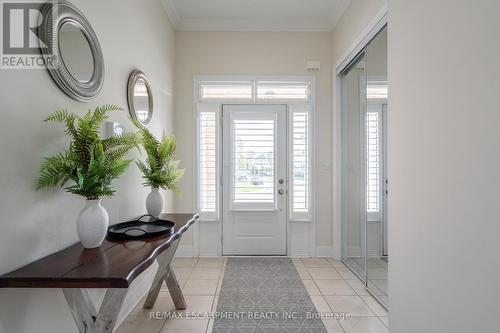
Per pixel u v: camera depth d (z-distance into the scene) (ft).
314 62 11.77
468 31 3.38
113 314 3.97
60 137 4.60
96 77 5.50
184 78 11.78
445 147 3.78
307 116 11.81
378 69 8.01
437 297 3.93
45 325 4.20
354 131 10.03
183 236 11.78
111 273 3.50
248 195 11.76
